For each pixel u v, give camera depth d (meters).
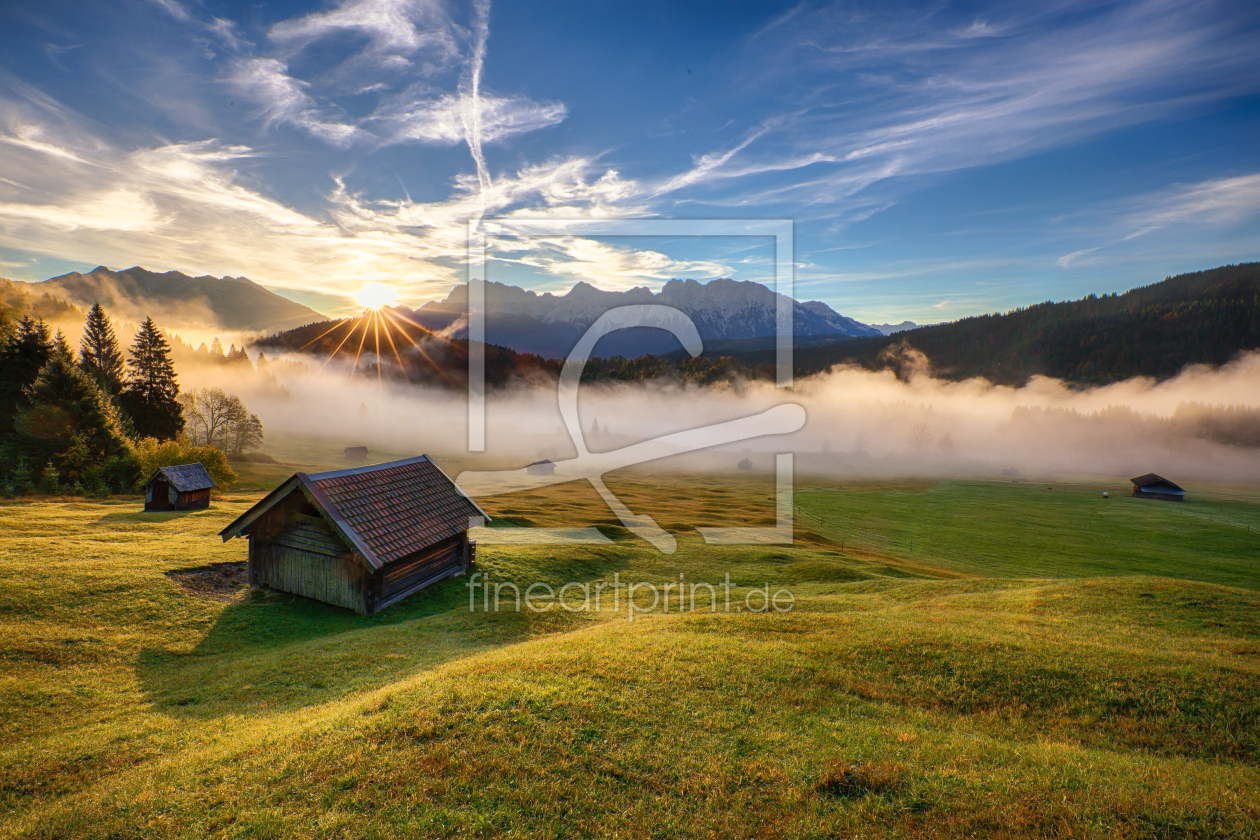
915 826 7.55
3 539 26.84
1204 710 11.27
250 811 8.05
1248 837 7.08
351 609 22.33
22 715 12.84
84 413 55.16
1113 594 20.92
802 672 13.26
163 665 16.61
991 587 24.97
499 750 9.41
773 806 8.10
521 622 21.11
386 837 7.43
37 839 7.78
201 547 28.03
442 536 25.44
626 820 7.84
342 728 10.39
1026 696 12.15
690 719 10.75
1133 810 7.69
